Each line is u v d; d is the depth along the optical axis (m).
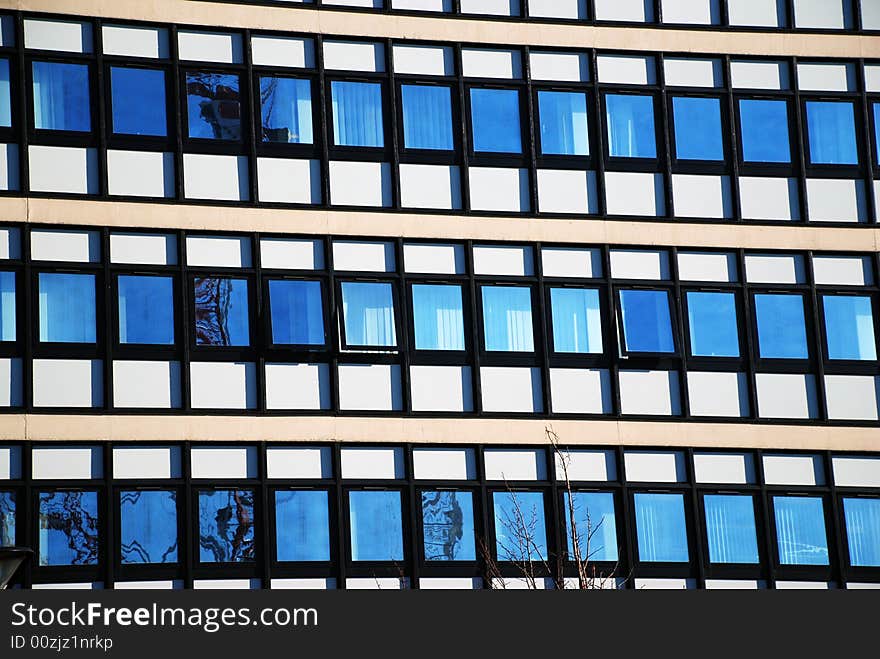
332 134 39.09
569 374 39.16
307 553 36.97
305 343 37.88
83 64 38.16
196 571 36.38
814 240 40.84
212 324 37.62
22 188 37.19
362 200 38.94
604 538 38.41
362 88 39.56
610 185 40.28
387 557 37.31
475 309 38.91
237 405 37.41
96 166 37.75
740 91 41.38
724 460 39.47
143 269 37.53
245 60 38.97
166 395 37.12
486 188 39.62
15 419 36.19
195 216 37.94
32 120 37.59
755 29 41.62
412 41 39.91
